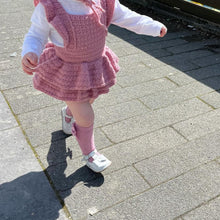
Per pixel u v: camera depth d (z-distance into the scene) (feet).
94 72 6.69
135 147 8.76
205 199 7.23
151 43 15.89
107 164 7.85
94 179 7.70
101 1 6.57
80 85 6.54
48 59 6.81
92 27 6.32
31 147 8.62
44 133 9.15
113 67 7.32
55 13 6.05
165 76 12.66
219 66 13.58
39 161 8.18
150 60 14.03
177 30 17.69
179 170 8.02
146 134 9.29
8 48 14.58
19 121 9.61
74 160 8.26
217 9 16.66
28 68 6.29
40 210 6.87
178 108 10.58
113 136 9.14
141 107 10.57
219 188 7.54
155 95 11.30
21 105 10.40
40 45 6.33
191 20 18.30
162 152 8.61
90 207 6.96
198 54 14.73
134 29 7.34
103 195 7.26
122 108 10.46
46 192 7.30
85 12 6.22
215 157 8.50
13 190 7.31
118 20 7.14
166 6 19.81
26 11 19.71
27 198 7.13
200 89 11.77
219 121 9.98
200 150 8.73
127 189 7.43
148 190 7.42
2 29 16.79
